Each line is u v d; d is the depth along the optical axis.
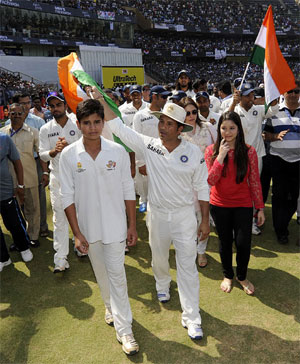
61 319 2.88
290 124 3.92
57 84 24.73
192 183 2.65
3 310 3.02
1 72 21.95
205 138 3.58
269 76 3.74
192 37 35.50
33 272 3.62
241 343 2.54
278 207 3.98
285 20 36.12
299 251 3.81
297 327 2.67
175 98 3.87
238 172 2.86
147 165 2.62
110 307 2.79
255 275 3.38
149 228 2.76
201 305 2.96
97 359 2.45
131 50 25.47
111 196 2.37
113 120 2.76
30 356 2.51
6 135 3.51
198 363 2.38
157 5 33.03
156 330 2.70
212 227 4.50
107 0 29.20
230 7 35.78
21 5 24.02
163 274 2.97
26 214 4.16
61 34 26.62
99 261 2.58
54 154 3.28
